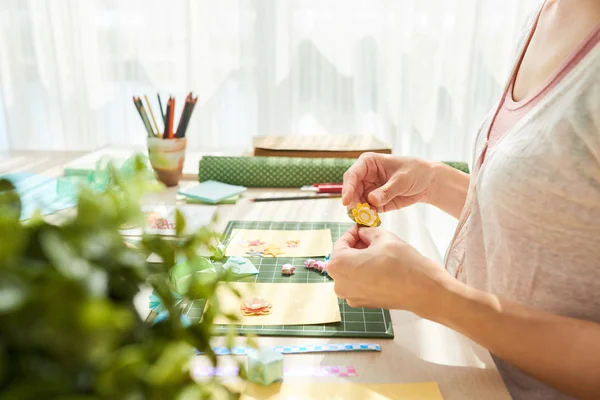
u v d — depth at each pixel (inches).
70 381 12.2
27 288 12.0
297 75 81.4
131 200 15.9
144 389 13.0
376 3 78.9
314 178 55.3
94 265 14.2
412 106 82.0
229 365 27.2
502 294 30.9
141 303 19.1
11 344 12.0
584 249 27.7
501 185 29.5
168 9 79.1
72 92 83.0
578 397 25.3
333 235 43.8
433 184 40.2
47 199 40.6
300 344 29.6
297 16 79.0
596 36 28.3
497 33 79.9
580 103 26.8
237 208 49.3
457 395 26.4
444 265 38.1
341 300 33.8
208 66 80.9
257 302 32.8
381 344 30.0
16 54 82.3
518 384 30.8
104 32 80.4
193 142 83.7
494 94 82.4
